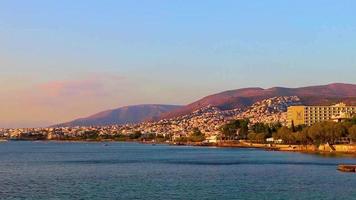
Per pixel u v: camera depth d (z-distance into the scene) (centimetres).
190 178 15988
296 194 12031
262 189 12988
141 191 12838
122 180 15538
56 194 12388
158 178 16100
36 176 17162
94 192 12700
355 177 15612
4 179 16125
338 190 12650
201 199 11419
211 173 17750
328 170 18125
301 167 19688
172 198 11600
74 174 17888
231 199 11369
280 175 16538
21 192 12788
